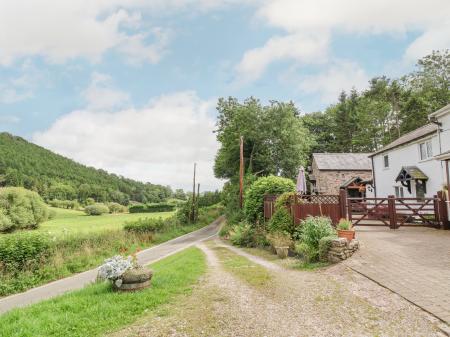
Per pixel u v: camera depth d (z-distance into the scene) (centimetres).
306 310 577
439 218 1454
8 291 1369
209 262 1234
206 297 675
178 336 482
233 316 557
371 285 690
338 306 587
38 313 637
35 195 5091
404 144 2273
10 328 551
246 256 1396
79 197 11919
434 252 916
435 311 517
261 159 4191
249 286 763
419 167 2120
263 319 540
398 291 625
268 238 1477
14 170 11006
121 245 2328
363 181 3075
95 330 518
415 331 463
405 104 4547
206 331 497
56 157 15600
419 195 2117
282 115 4222
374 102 5353
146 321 548
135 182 15888
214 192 7600
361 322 508
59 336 502
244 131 4178
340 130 6028
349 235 1015
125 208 9031
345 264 883
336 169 3547
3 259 1482
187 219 4378
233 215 3097
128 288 729
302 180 1905
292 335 473
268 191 2038
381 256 910
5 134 15200
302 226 1255
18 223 4656
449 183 1478
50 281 1564
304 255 1091
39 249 1675
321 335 468
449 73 4275
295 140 4219
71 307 643
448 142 1794
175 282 814
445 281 657
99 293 739
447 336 441
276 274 895
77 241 2103
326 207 1358
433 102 4253
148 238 2798
